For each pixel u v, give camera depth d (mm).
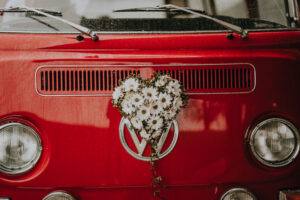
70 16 2043
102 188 1812
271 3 2154
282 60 1880
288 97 1869
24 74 1793
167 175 1797
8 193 1803
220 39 1897
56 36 1870
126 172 1790
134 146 1787
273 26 2109
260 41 1904
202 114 1814
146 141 1764
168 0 2082
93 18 2041
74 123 1787
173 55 1834
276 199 1869
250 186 1854
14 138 1771
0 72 1788
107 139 1788
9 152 1770
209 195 1845
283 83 1869
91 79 1804
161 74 1820
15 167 1771
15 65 1794
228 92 1830
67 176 1781
